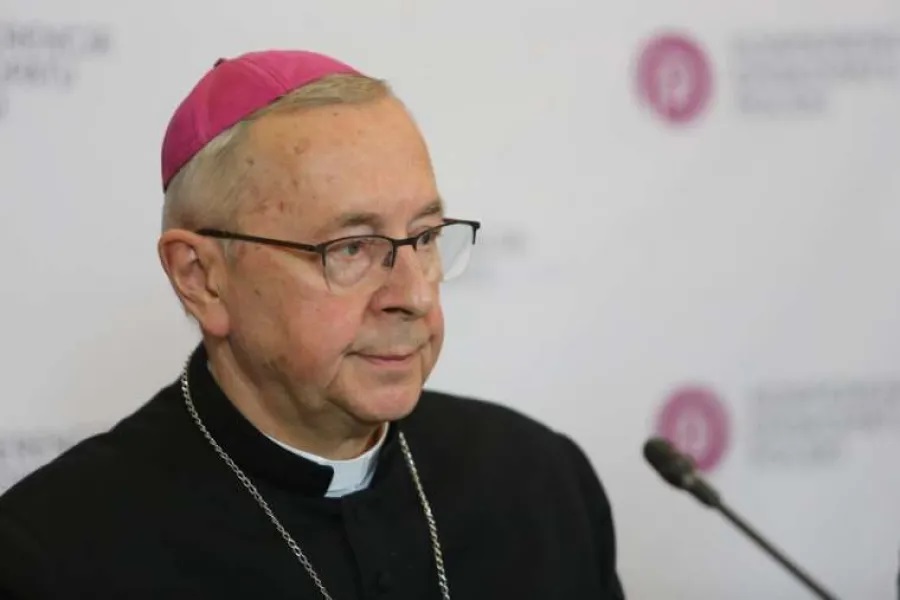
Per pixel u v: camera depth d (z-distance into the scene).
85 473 5.68
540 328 8.78
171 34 7.77
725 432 9.32
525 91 8.59
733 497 9.40
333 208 4.95
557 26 8.62
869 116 9.42
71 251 7.68
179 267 5.39
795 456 9.52
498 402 8.73
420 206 5.12
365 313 5.08
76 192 7.66
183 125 5.36
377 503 5.88
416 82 8.34
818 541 9.65
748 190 9.20
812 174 9.34
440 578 5.95
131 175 7.77
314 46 8.09
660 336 9.08
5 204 7.52
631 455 9.09
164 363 7.95
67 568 5.30
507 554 6.24
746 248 9.23
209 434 5.78
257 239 5.07
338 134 5.04
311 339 5.04
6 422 7.63
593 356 8.93
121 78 7.70
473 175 8.51
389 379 5.18
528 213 8.67
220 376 5.75
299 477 5.62
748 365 9.32
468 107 8.46
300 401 5.28
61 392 7.73
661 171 8.96
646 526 9.20
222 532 5.57
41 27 7.52
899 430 9.73
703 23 8.98
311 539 5.67
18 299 7.59
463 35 8.41
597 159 8.80
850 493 9.68
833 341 9.52
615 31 8.77
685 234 9.07
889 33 9.41
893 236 9.57
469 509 6.21
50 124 7.58
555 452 6.86
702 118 9.03
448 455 6.44
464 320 8.59
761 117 9.18
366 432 5.64
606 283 8.91
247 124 5.15
